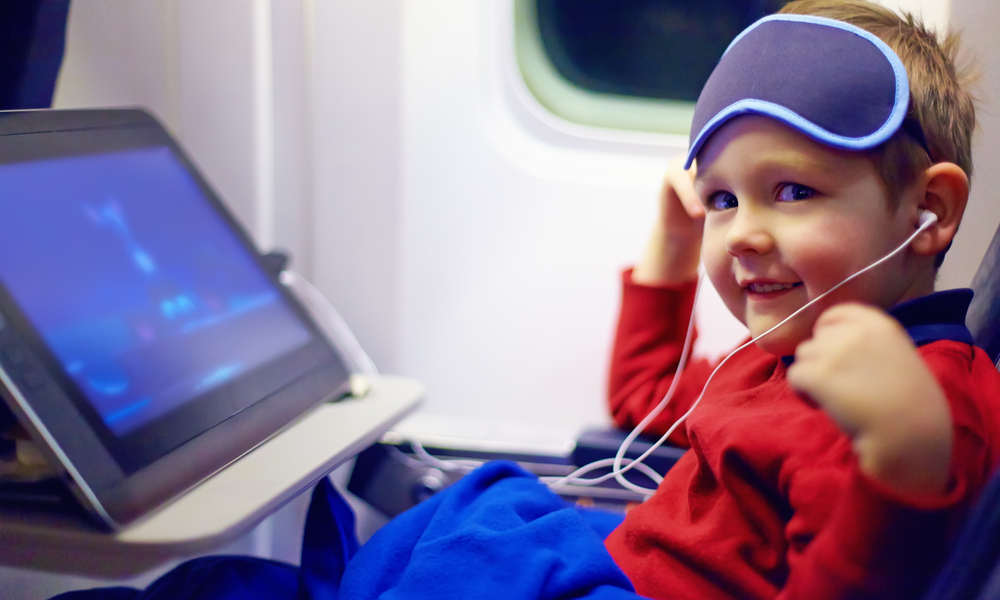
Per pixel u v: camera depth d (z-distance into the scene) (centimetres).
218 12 111
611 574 56
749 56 59
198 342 73
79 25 99
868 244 56
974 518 41
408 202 116
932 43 63
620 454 84
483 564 56
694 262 97
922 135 58
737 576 60
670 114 114
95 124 79
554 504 67
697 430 68
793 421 60
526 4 112
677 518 67
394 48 112
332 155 116
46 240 65
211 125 113
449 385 120
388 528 66
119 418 59
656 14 111
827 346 44
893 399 42
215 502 59
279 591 65
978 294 66
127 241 73
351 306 119
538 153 115
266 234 116
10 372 54
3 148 66
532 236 115
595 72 113
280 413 75
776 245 57
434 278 117
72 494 54
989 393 55
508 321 117
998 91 68
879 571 44
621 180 114
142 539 53
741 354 84
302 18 113
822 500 54
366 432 74
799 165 56
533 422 119
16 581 74
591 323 116
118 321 66
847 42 56
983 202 67
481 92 113
